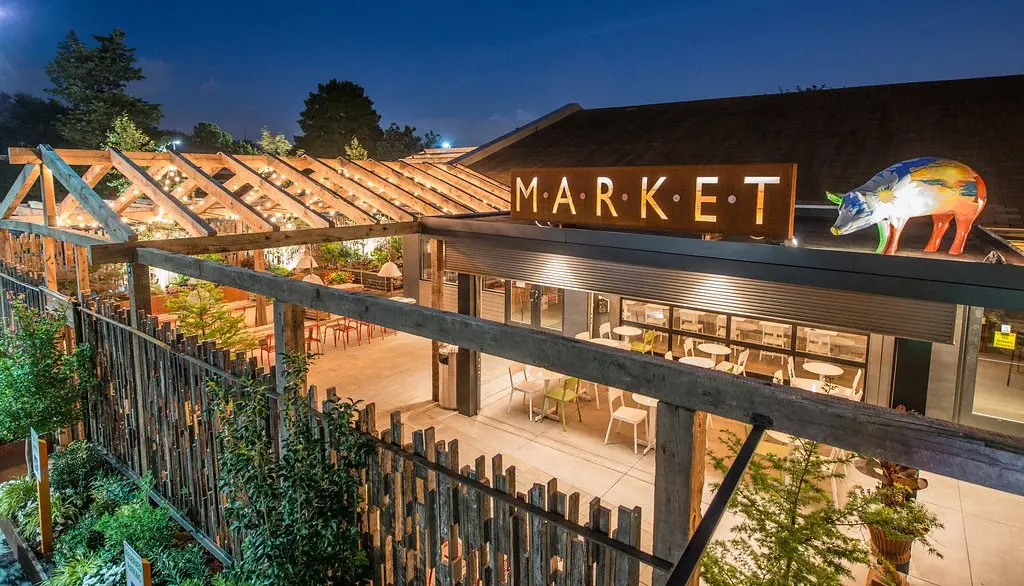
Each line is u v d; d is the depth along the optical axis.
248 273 4.97
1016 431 7.52
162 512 5.73
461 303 9.02
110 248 6.12
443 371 9.43
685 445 2.60
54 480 6.71
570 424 8.88
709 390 2.47
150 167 9.01
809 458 4.12
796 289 5.87
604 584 2.91
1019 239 7.40
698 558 1.69
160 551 5.44
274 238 7.50
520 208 7.94
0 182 31.14
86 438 7.66
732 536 5.76
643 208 6.65
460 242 8.73
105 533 5.64
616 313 11.16
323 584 3.89
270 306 14.43
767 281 5.98
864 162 10.46
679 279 6.58
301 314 4.84
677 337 10.73
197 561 5.31
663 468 2.69
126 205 9.24
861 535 5.80
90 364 7.12
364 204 11.29
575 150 15.14
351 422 4.05
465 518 3.57
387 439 3.95
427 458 3.70
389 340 14.05
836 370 8.62
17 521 6.55
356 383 10.85
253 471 4.11
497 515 3.39
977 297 4.95
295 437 4.02
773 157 11.41
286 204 8.62
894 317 5.44
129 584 4.41
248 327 12.53
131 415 6.66
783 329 9.71
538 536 3.15
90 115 27.62
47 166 8.59
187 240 6.69
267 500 4.10
